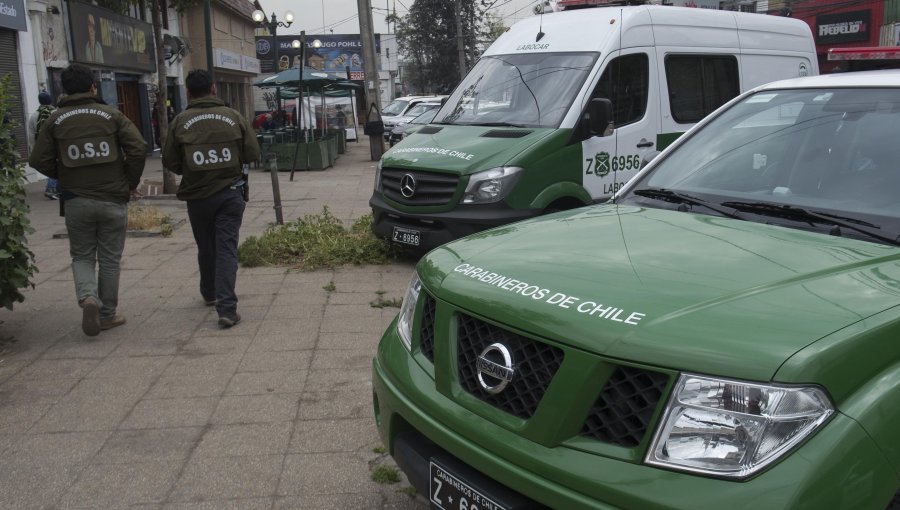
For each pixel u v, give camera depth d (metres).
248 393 4.57
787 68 9.32
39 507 3.37
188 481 3.57
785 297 2.21
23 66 15.59
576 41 7.71
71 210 5.42
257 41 48.06
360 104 51.12
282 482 3.55
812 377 1.92
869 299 2.19
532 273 2.56
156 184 13.22
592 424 2.12
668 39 7.98
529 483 2.17
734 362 1.96
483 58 8.57
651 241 2.81
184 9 15.04
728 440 1.93
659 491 1.94
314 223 9.53
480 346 2.47
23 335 5.66
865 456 1.89
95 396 4.55
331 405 4.39
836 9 33.38
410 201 7.12
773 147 3.54
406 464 2.72
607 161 7.37
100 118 5.39
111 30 19.89
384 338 3.14
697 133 3.95
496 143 6.96
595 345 2.12
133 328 5.80
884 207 2.96
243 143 5.75
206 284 6.24
